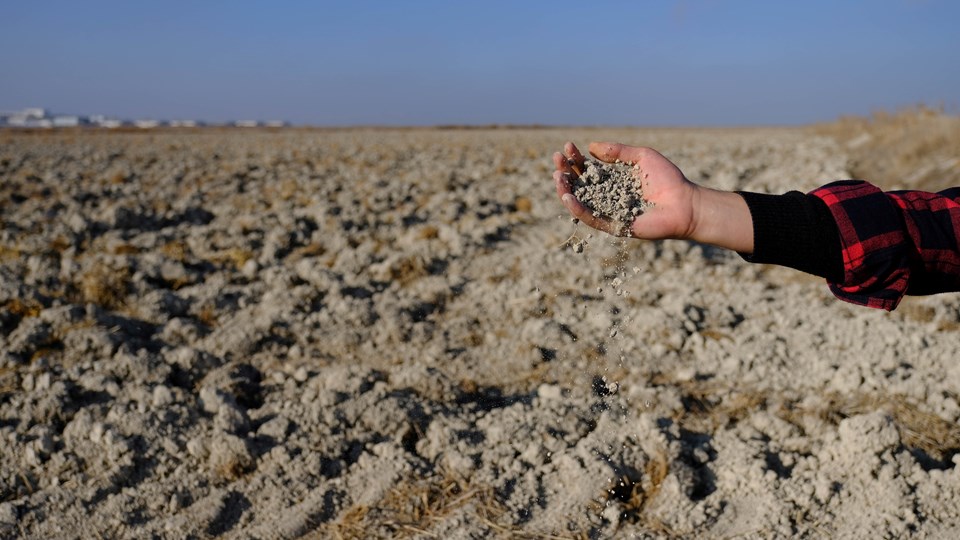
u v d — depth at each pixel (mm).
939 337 2887
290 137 23047
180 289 3859
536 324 3096
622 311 3365
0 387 2645
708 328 3150
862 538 1716
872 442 1951
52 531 1879
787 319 3178
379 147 15031
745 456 2020
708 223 896
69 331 3037
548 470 2033
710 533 1784
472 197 6176
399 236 5000
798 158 10898
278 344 3109
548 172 8734
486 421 2279
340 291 3703
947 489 1821
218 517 1898
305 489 2006
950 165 6688
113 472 2064
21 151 13250
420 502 1934
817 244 872
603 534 1790
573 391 2539
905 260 869
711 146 14586
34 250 4418
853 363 2629
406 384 2592
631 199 937
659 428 2115
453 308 3547
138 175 8562
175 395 2467
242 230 5129
